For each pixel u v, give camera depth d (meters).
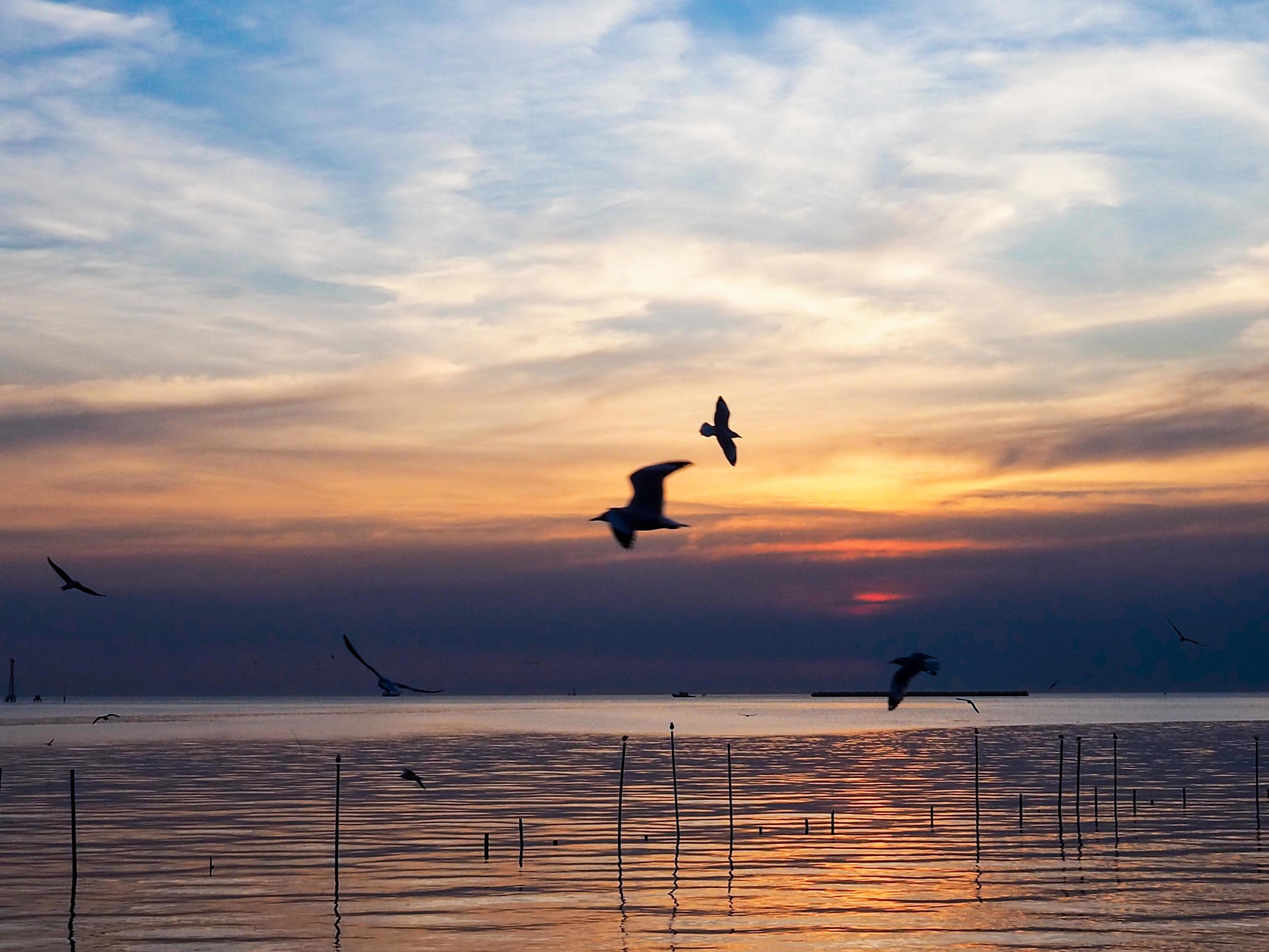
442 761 151.75
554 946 49.16
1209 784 114.94
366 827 83.12
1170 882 61.66
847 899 57.84
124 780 121.00
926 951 48.28
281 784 116.94
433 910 55.12
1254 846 73.81
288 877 63.06
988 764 145.38
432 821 86.62
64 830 81.75
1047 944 49.19
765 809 95.12
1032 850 72.31
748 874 64.31
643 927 52.06
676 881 62.06
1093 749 174.25
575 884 61.38
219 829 82.31
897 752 167.62
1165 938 49.88
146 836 78.62
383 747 181.88
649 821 87.25
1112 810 93.00
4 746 181.00
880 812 93.38
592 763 148.88
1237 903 56.38
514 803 98.81
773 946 49.16
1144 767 137.50
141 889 59.69
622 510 18.55
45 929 51.72
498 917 53.97
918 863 67.69
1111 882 61.78
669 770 137.12
